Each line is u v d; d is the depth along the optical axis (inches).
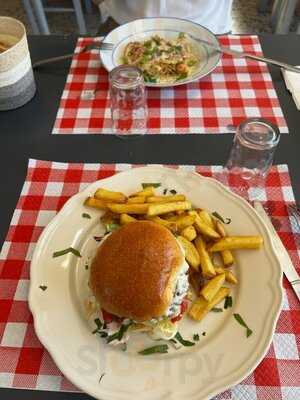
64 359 25.1
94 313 27.5
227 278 29.0
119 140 41.3
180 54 49.0
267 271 29.0
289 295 29.3
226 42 52.9
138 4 70.4
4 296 29.9
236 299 28.3
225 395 24.8
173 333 26.4
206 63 48.4
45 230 31.6
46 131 42.6
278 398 24.7
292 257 31.6
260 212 34.2
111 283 25.6
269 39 53.1
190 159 39.3
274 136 33.8
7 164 39.4
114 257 26.4
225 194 33.8
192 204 33.7
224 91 46.3
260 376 25.6
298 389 25.0
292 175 37.4
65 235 31.7
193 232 30.4
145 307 25.0
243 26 112.9
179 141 41.1
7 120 43.8
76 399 25.1
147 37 52.3
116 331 26.2
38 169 38.5
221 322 27.4
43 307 27.7
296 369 25.9
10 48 40.8
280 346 26.9
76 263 30.4
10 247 32.8
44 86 47.6
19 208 35.5
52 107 45.1
